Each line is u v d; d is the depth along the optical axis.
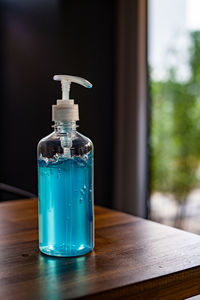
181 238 0.79
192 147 2.26
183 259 0.67
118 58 2.64
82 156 0.67
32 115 2.45
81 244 0.69
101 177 2.66
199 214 2.20
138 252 0.70
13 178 2.42
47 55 2.45
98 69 2.61
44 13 2.43
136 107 2.54
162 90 2.42
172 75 2.35
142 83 2.51
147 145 2.54
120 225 0.88
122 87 2.63
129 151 2.60
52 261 0.66
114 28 2.65
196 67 2.21
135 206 2.57
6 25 2.34
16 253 0.71
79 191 0.68
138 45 2.50
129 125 2.60
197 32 2.17
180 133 2.33
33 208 1.07
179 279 0.61
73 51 2.52
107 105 2.65
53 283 0.57
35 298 0.52
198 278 0.64
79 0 2.52
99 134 2.63
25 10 2.38
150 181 2.52
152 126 2.50
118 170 2.67
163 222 2.43
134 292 0.57
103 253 0.70
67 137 0.67
